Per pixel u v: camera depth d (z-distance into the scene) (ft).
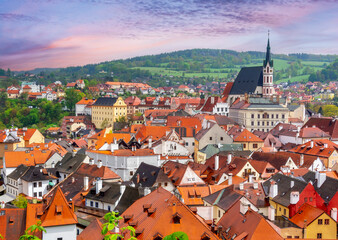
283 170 470.80
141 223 280.51
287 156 525.75
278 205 377.91
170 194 290.76
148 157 567.59
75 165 553.23
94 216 409.49
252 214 303.48
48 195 477.77
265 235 285.84
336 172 493.77
